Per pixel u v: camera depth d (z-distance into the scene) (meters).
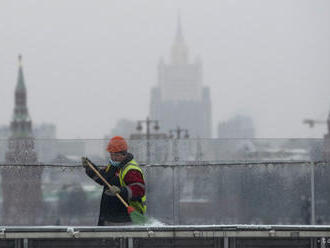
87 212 23.06
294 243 13.89
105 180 15.30
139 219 15.20
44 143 17.50
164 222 18.20
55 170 17.56
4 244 13.61
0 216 18.52
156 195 18.23
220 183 18.70
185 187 18.42
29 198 18.39
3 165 17.44
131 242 13.73
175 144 18.41
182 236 13.62
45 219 22.75
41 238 13.61
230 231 13.66
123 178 15.38
